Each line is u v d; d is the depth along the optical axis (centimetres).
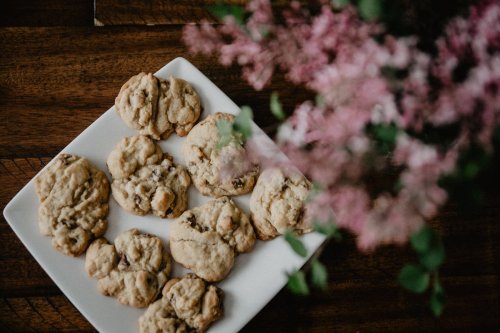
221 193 62
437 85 47
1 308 62
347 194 49
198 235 60
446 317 63
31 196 60
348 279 63
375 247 64
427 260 44
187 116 62
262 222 60
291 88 65
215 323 60
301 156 51
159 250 60
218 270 60
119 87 65
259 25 59
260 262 61
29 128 64
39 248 60
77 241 60
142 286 59
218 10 51
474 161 46
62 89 64
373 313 63
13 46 64
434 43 47
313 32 52
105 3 65
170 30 65
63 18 65
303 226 60
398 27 47
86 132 61
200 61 65
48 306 62
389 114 46
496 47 45
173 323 59
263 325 63
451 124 47
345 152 48
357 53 48
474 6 46
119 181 61
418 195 46
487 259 64
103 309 60
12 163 63
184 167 62
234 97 65
